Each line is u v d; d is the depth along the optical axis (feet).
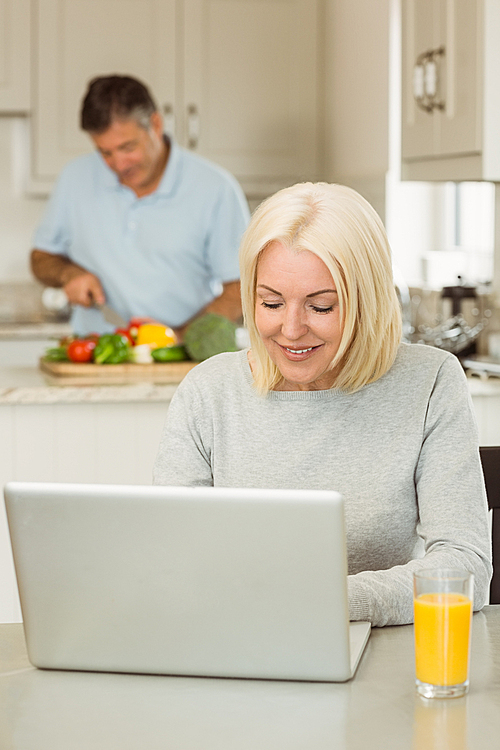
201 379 4.92
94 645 3.45
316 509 3.11
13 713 3.16
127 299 11.35
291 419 4.70
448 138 9.01
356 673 3.43
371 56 12.28
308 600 3.23
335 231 4.21
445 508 4.30
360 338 4.48
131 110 10.16
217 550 3.22
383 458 4.59
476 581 4.05
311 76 14.55
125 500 3.23
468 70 8.59
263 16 14.29
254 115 14.44
